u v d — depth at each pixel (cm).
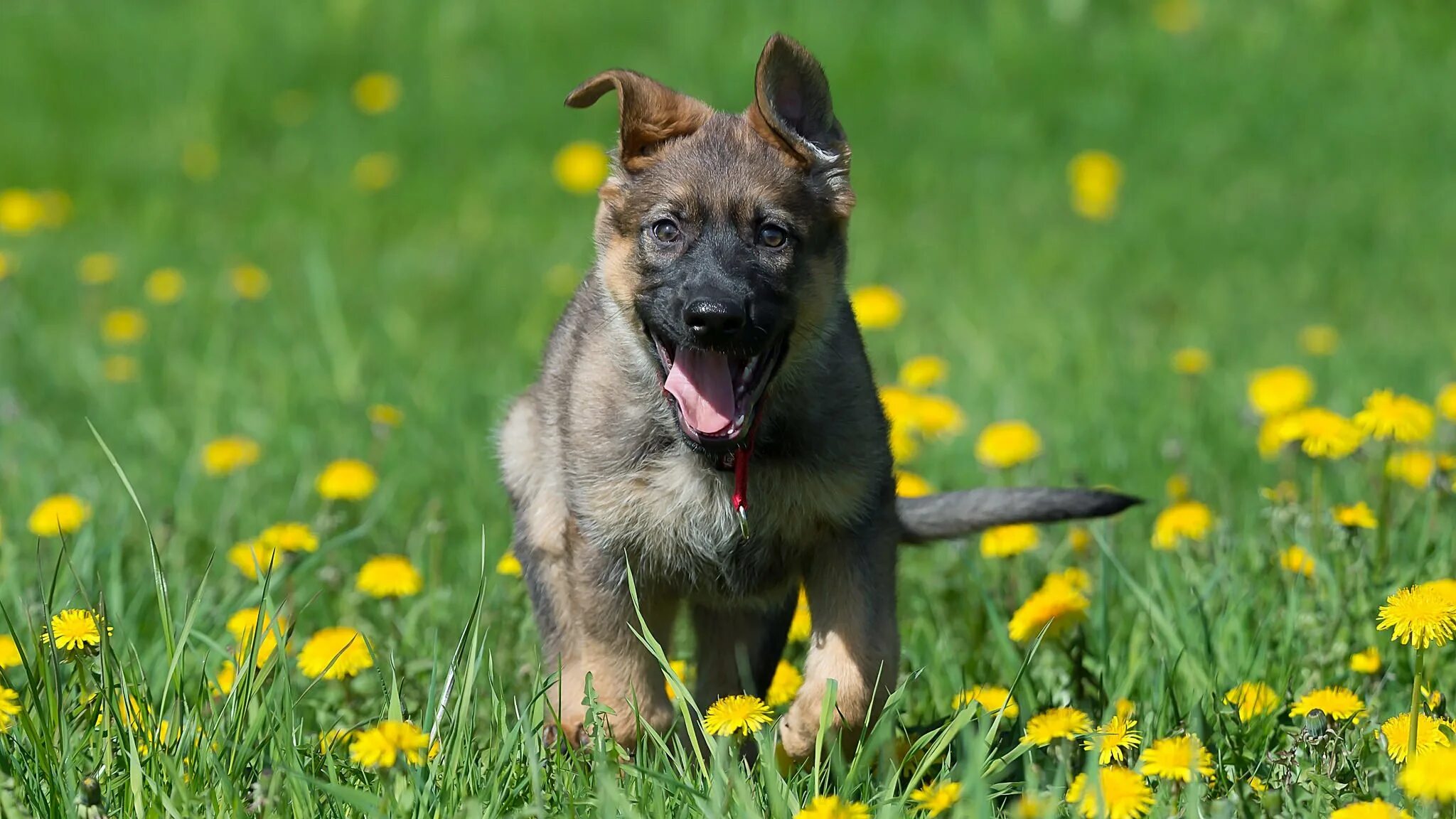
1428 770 493
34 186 2044
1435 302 1648
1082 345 1441
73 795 561
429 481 1102
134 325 1438
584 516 754
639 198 773
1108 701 711
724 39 2359
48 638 627
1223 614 762
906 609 897
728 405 714
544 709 656
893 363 1399
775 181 761
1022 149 2131
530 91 2281
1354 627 751
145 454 1188
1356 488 986
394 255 1831
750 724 598
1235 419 1192
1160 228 1883
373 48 2375
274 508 1054
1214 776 609
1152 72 2292
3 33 2402
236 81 2288
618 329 771
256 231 1909
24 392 1321
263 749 600
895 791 602
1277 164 2078
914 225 1911
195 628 737
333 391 1339
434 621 808
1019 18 2403
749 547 749
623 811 535
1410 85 2250
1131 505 811
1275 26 2405
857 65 2305
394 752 546
